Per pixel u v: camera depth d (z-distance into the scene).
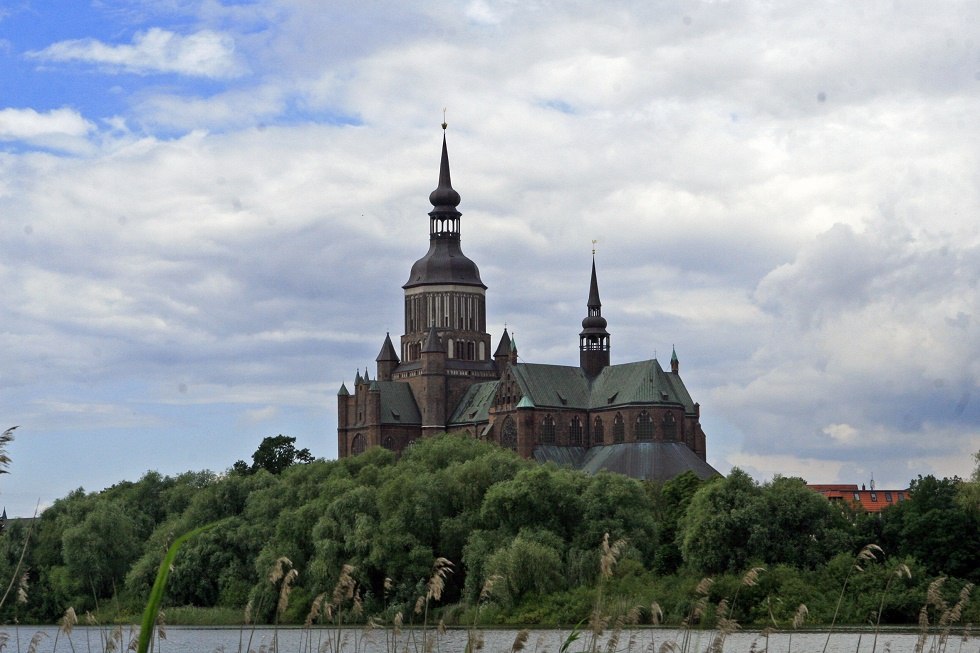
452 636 107.31
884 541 138.50
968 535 133.38
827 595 122.12
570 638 42.16
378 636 96.94
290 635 114.12
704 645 88.38
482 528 150.62
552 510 151.38
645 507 155.50
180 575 143.75
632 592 120.88
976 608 117.44
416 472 173.88
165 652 101.44
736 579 121.19
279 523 151.38
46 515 160.88
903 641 102.69
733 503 138.00
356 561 139.50
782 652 94.75
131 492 187.00
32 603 138.00
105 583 144.25
